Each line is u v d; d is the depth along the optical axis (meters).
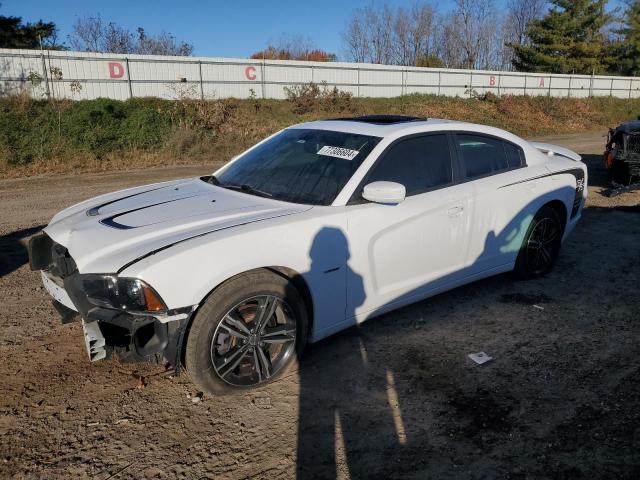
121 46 39.44
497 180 4.37
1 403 3.04
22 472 2.50
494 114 30.53
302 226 3.19
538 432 2.79
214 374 2.96
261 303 3.08
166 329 2.78
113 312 2.80
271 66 27.83
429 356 3.59
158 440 2.74
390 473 2.51
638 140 9.09
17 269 5.41
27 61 21.95
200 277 2.80
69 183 11.14
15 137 15.92
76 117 17.89
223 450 2.66
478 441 2.73
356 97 30.41
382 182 3.40
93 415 2.94
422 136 4.00
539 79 36.91
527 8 59.94
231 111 22.77
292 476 2.48
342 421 2.89
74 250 3.00
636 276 5.14
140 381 3.27
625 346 3.72
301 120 25.52
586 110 34.88
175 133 16.80
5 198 9.41
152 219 3.28
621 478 2.46
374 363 3.50
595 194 9.16
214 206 3.47
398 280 3.76
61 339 3.83
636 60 50.69
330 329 3.47
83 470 2.52
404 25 55.78
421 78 32.62
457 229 4.04
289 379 3.30
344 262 3.39
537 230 4.88
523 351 3.66
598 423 2.86
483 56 57.72
